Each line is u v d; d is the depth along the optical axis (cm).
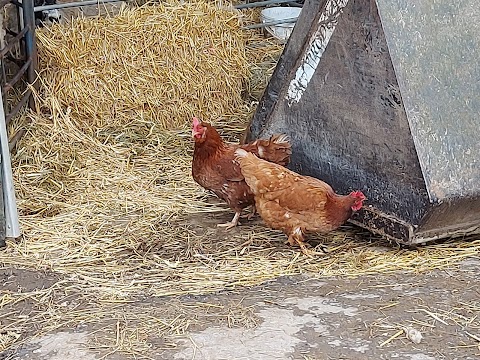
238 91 400
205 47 386
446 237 257
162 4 394
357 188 262
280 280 236
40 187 305
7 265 245
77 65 361
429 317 212
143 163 334
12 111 332
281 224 253
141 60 371
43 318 214
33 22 350
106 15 398
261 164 251
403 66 245
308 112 277
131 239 264
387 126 248
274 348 195
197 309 216
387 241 262
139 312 215
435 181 239
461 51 256
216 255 253
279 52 450
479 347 197
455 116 248
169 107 376
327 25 266
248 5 454
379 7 247
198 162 270
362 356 192
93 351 195
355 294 225
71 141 345
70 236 266
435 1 256
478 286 230
